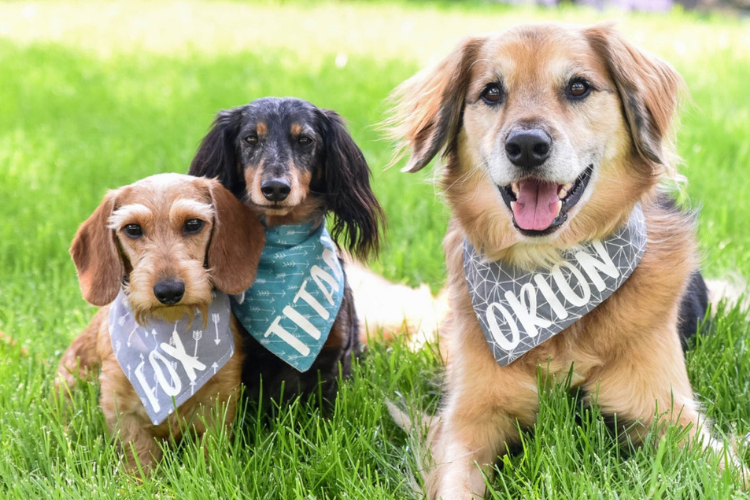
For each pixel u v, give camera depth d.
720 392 1.37
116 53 4.53
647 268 1.32
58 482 1.20
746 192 2.00
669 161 1.34
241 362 1.38
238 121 1.46
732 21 6.14
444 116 1.36
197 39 5.11
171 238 1.31
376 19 6.27
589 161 1.29
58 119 3.08
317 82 3.61
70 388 1.41
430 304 1.63
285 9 6.83
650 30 5.25
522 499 1.20
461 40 1.36
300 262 1.39
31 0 6.92
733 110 2.96
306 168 1.43
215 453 1.24
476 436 1.33
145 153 2.51
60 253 1.79
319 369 1.41
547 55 1.29
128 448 1.31
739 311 1.54
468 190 1.35
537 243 1.29
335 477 1.24
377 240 1.54
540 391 1.31
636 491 1.17
